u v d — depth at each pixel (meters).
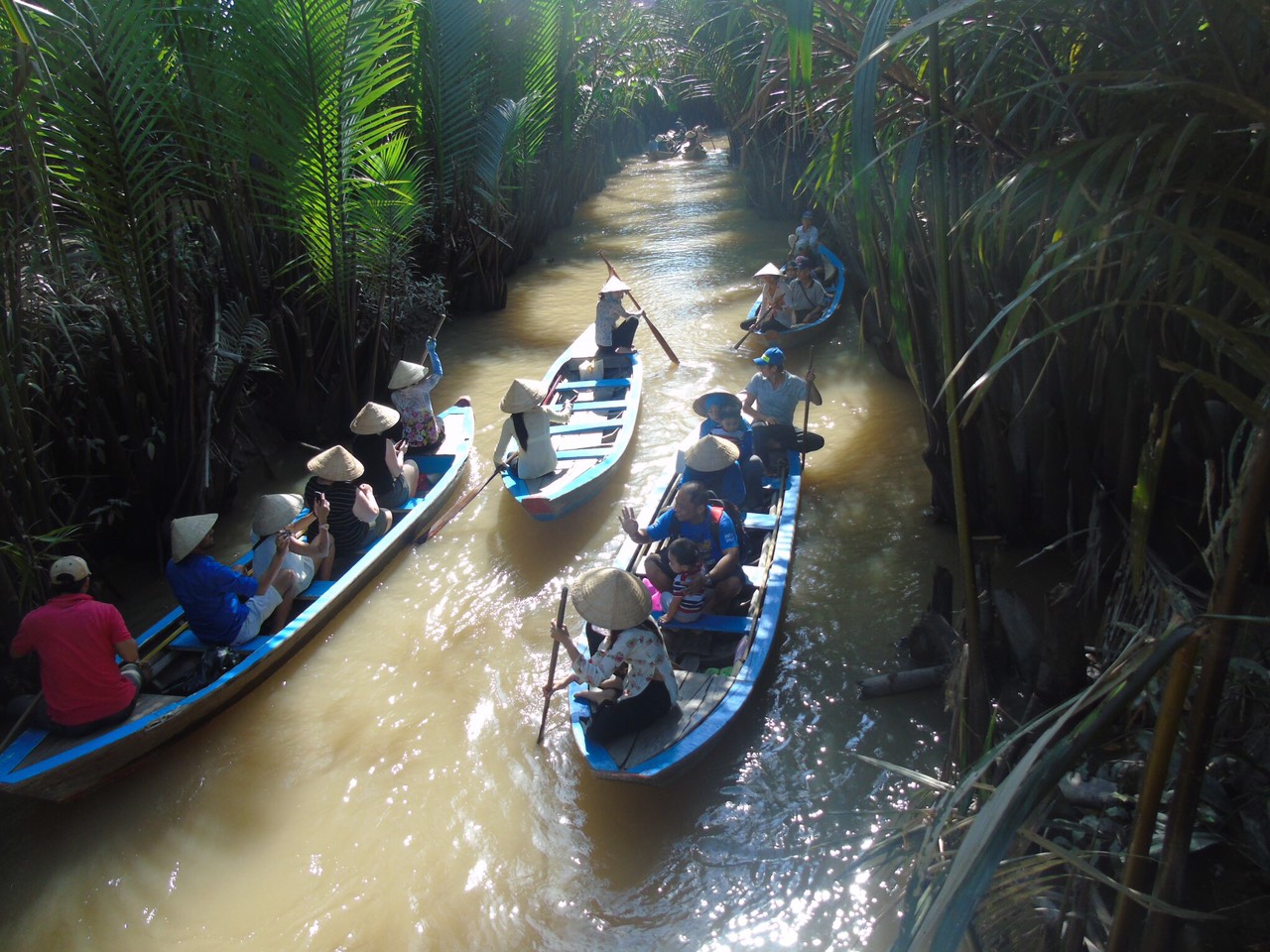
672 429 9.65
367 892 4.77
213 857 5.05
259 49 8.37
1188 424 5.33
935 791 3.06
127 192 7.27
